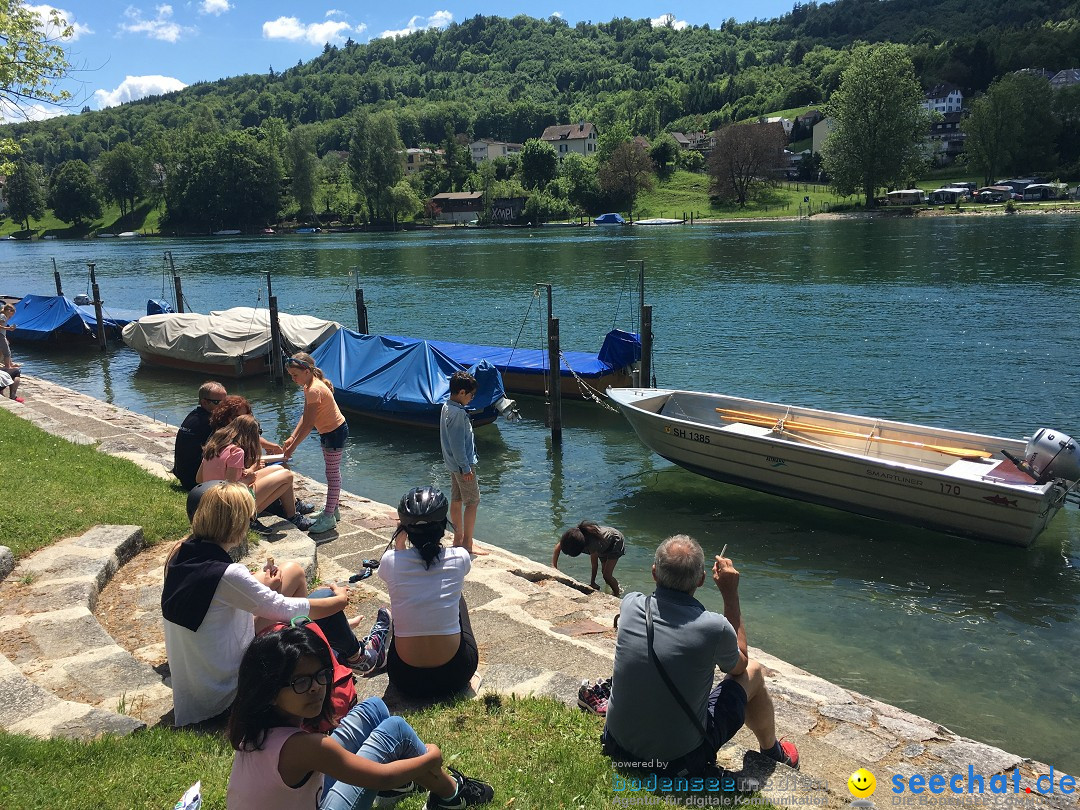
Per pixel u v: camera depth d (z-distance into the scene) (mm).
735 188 125188
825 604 10617
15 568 7160
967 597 10773
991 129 111875
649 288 44500
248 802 3145
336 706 4484
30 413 15945
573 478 16422
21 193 152375
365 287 50250
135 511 8805
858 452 14523
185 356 28016
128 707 5070
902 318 32688
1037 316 31766
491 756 4465
